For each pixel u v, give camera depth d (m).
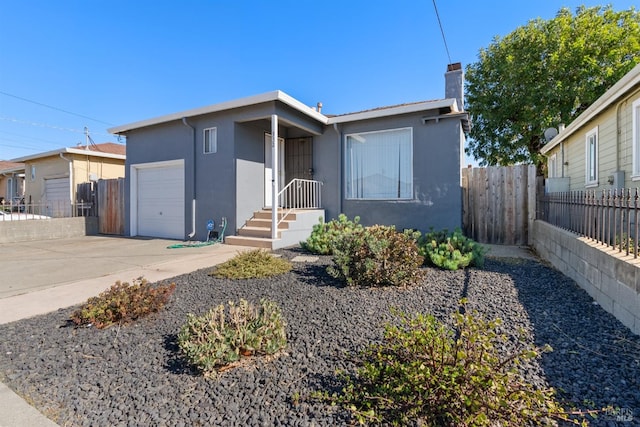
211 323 2.49
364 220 8.66
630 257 3.04
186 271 5.20
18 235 9.15
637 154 5.79
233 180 8.05
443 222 7.82
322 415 1.80
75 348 2.66
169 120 8.77
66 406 1.95
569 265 4.50
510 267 5.21
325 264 5.42
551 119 13.33
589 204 4.11
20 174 18.81
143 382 2.19
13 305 3.72
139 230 10.08
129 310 3.14
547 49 13.65
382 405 1.76
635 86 5.71
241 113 7.89
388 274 4.08
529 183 7.72
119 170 14.81
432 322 2.10
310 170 9.36
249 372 2.27
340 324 2.99
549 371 2.16
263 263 5.05
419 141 8.05
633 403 1.83
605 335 2.70
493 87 15.74
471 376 1.61
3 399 2.02
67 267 5.62
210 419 1.81
